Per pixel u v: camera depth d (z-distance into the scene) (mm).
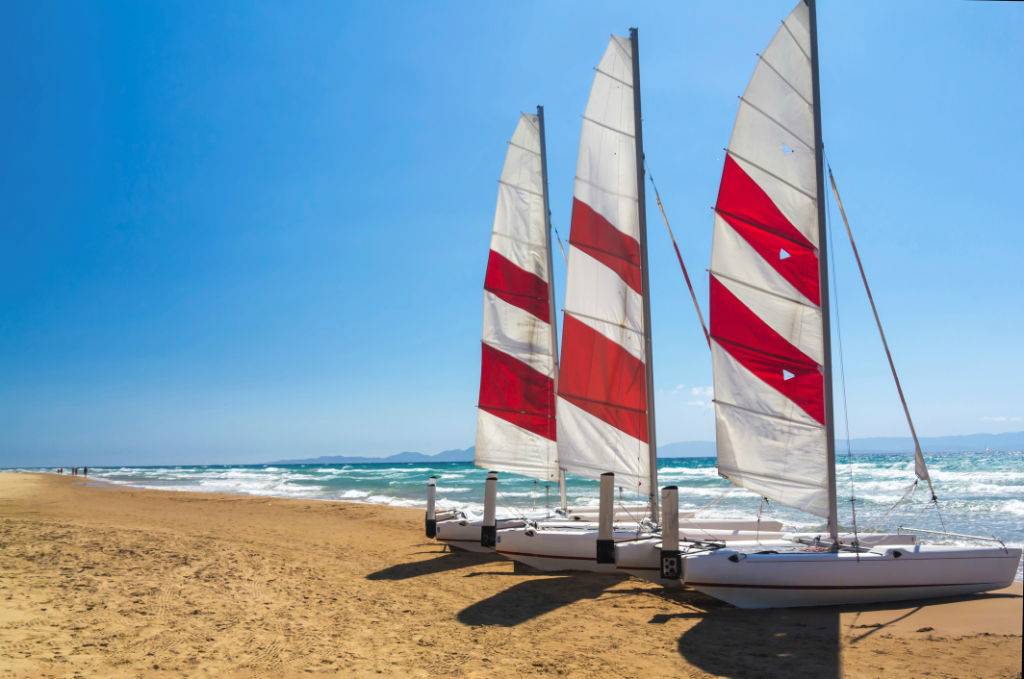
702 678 7605
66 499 33250
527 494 40469
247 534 18906
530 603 11328
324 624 9266
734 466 11883
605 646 8836
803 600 10930
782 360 11602
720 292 12203
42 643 7414
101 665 6914
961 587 11438
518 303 17844
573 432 14086
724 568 10719
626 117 14148
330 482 62656
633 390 13625
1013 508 28984
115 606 9219
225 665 7285
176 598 9977
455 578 13484
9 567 11391
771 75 11969
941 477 55156
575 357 14195
